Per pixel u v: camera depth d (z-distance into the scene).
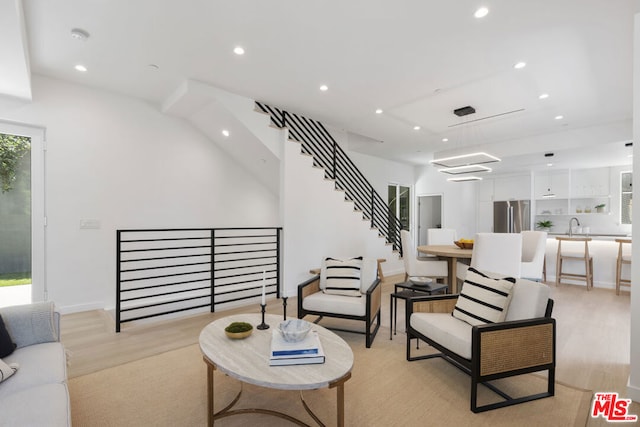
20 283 3.66
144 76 3.78
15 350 1.87
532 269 4.31
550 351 2.19
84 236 4.07
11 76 3.01
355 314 3.02
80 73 3.71
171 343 3.00
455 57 3.25
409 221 9.32
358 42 3.00
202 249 5.23
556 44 2.97
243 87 4.07
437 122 5.33
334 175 5.70
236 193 5.61
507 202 7.87
